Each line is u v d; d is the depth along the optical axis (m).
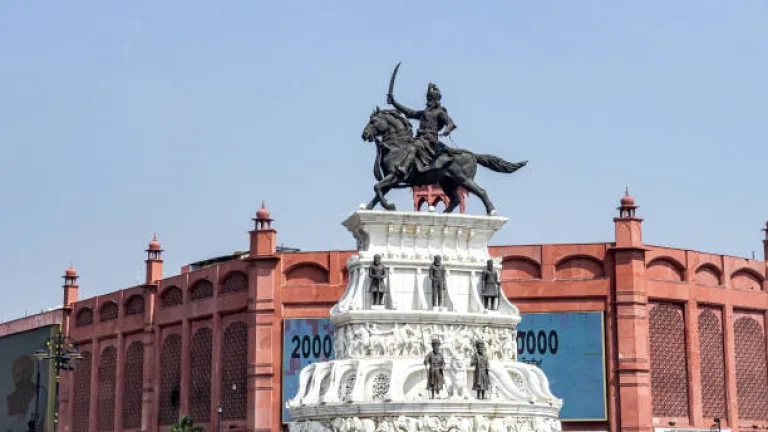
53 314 130.75
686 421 102.56
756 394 108.19
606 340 100.69
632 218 101.75
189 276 113.56
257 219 106.38
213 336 109.62
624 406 99.19
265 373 103.56
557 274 102.31
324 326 103.81
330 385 59.78
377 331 60.50
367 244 63.25
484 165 65.50
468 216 63.25
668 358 102.88
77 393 127.81
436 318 60.84
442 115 64.50
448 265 62.25
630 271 100.94
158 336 116.88
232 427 106.06
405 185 63.84
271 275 105.12
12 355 137.50
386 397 57.66
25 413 134.12
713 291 106.00
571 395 100.31
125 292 121.38
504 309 62.91
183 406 112.06
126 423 119.75
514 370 61.53
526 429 59.12
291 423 61.94
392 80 65.19
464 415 57.91
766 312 109.75
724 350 106.38
